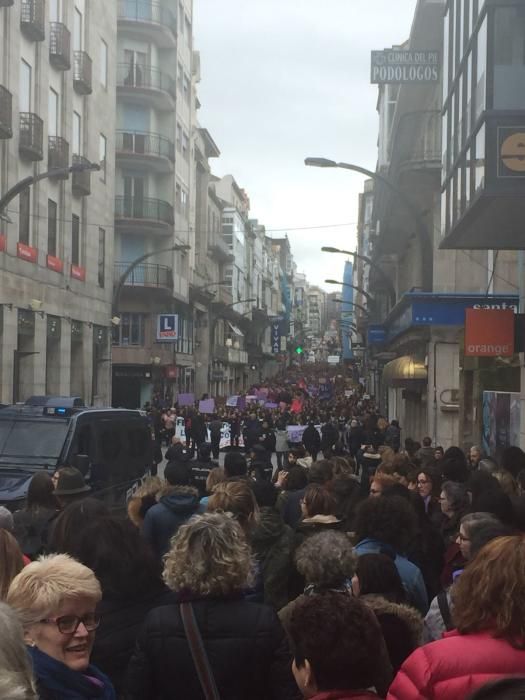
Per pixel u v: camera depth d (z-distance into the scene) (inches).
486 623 116.4
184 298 2182.6
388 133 1958.7
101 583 157.6
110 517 167.2
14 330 1128.2
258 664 141.5
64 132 1321.4
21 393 1194.0
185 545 146.6
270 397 2144.4
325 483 369.1
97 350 1545.3
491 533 195.8
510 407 683.4
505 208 485.1
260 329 4279.0
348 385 3361.2
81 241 1448.1
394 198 1082.1
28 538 268.8
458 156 542.6
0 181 1088.8
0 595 145.8
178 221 2134.6
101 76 1537.9
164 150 1984.5
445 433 1035.3
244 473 383.6
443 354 1038.4
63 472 307.9
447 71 605.9
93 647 153.0
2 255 1088.2
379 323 1663.4
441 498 307.6
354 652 112.3
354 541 243.0
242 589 151.2
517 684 70.2
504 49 458.6
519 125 454.3
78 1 1396.4
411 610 160.2
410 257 1369.3
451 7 592.4
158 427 1302.9
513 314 621.9
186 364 2319.1
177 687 140.9
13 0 1062.4
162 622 142.6
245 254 3762.3
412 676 112.9
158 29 1931.6
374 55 943.7
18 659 82.1
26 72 1175.0
